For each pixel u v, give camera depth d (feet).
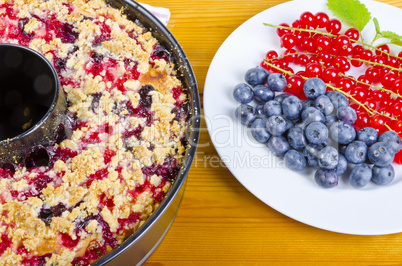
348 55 1.78
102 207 1.35
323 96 1.63
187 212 1.61
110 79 1.47
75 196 1.34
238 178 1.55
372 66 1.76
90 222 1.33
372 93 1.74
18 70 1.40
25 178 1.35
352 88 1.72
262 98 1.66
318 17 1.78
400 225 1.51
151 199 1.38
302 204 1.54
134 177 1.38
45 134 1.34
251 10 1.87
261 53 1.76
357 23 1.77
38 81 1.40
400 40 1.73
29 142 1.33
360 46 1.79
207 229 1.59
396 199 1.56
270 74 1.67
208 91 1.67
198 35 1.82
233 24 1.84
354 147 1.58
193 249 1.57
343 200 1.55
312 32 1.79
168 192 1.35
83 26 1.50
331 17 1.82
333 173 1.55
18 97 1.44
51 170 1.37
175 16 1.84
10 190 1.34
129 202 1.37
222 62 1.72
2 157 1.33
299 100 1.63
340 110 1.62
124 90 1.46
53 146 1.38
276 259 1.57
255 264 1.56
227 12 1.86
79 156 1.37
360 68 1.79
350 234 1.58
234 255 1.57
